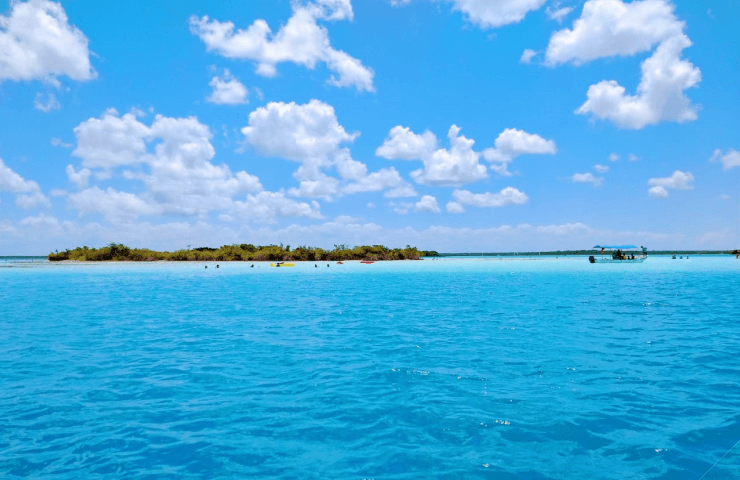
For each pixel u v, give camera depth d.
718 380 7.84
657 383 7.69
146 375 8.46
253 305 20.30
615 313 16.64
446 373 8.46
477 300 21.64
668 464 4.79
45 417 6.31
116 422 6.12
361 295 24.78
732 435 5.50
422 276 43.06
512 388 7.50
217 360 9.67
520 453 5.12
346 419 6.20
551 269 55.44
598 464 4.82
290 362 9.45
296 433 5.75
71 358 9.90
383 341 11.65
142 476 4.65
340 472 4.72
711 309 17.66
